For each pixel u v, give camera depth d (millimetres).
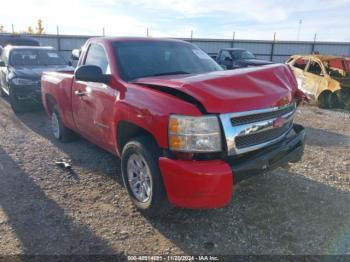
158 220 3506
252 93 3199
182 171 2941
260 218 3543
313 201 3906
